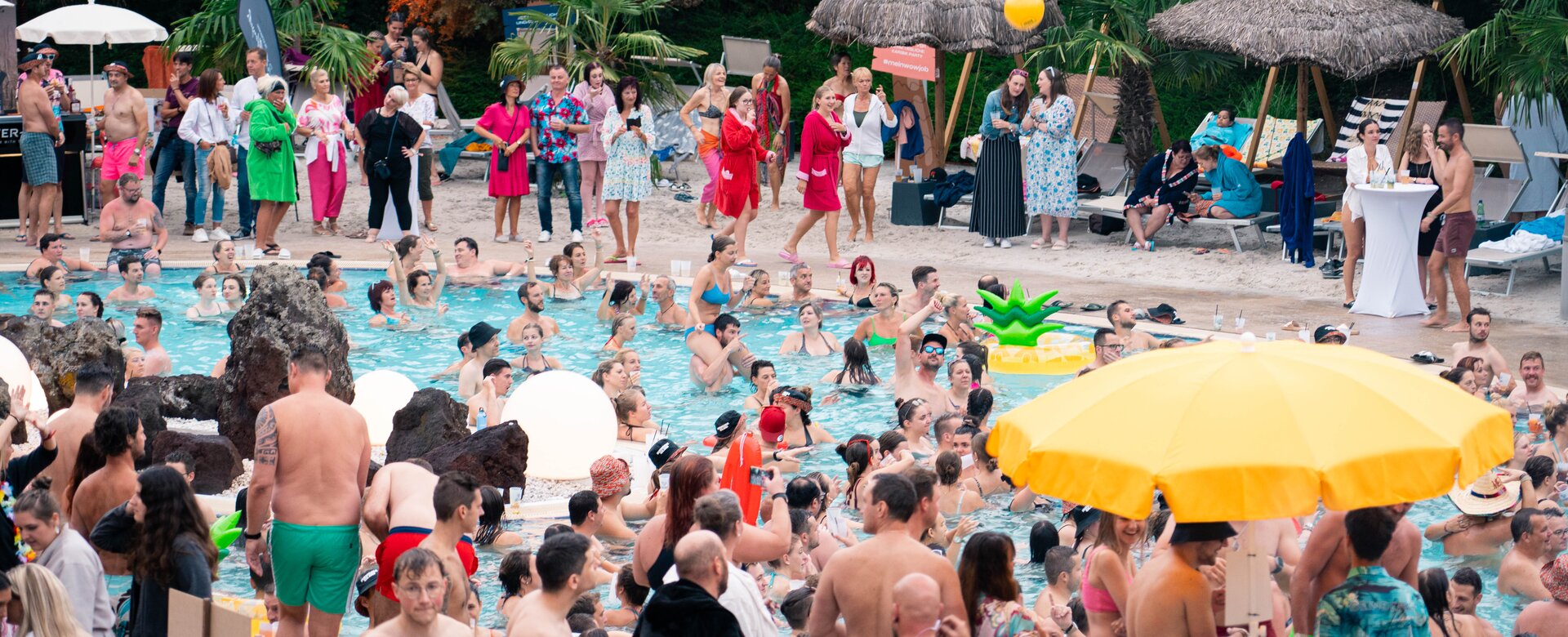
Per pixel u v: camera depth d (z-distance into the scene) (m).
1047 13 21.45
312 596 7.02
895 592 5.27
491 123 20.30
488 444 9.74
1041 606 7.32
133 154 20.56
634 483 10.12
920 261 19.12
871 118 20.06
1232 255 18.78
